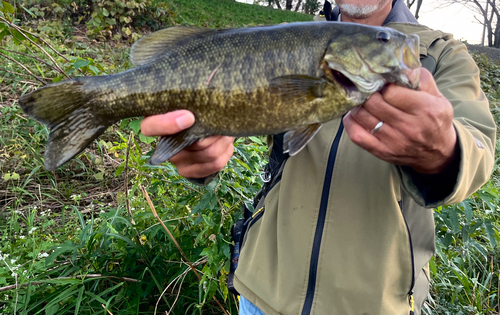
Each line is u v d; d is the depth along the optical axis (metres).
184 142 0.46
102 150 1.50
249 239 0.62
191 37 0.47
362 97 0.44
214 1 6.73
